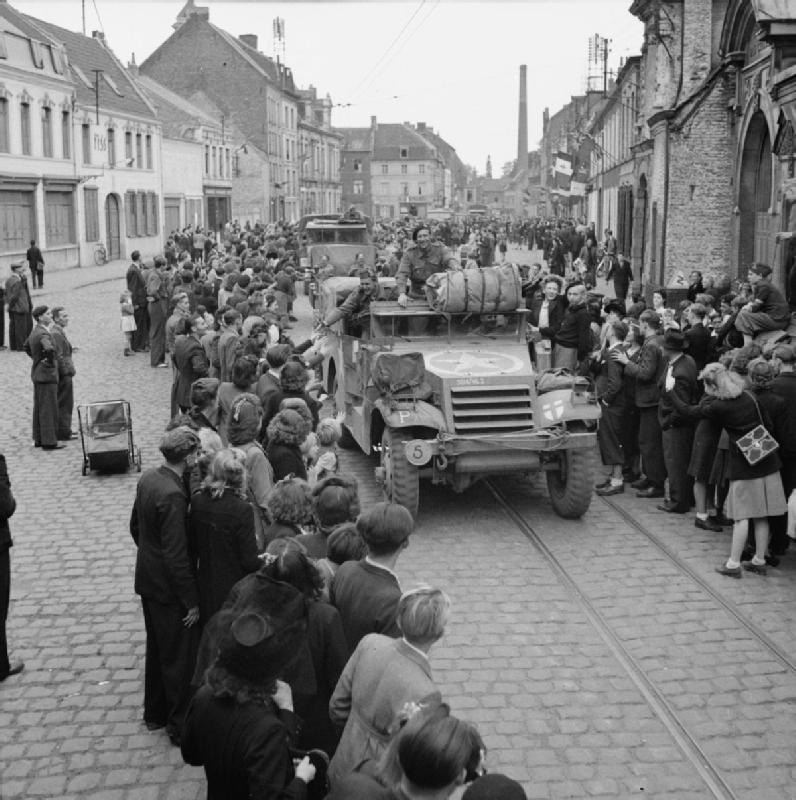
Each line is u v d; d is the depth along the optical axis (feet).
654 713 22.24
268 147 253.85
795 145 57.16
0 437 48.75
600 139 180.65
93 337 82.23
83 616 27.78
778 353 30.96
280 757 13.24
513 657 25.03
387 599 17.62
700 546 33.01
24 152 132.36
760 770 20.02
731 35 78.38
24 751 20.93
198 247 136.77
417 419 33.76
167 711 21.67
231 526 20.67
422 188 433.48
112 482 40.96
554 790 19.31
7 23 127.75
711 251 86.84
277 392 33.14
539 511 37.22
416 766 10.67
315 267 104.32
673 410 35.65
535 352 40.11
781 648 25.40
